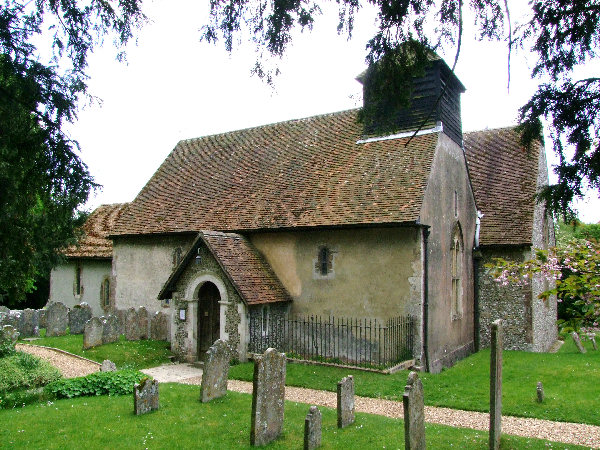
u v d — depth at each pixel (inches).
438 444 313.0
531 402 422.0
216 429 337.7
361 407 416.5
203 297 628.7
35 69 236.4
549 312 833.5
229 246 615.5
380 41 229.8
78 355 593.9
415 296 557.3
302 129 816.3
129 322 697.0
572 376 510.3
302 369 538.0
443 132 658.2
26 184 257.6
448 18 217.6
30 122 247.0
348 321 592.4
